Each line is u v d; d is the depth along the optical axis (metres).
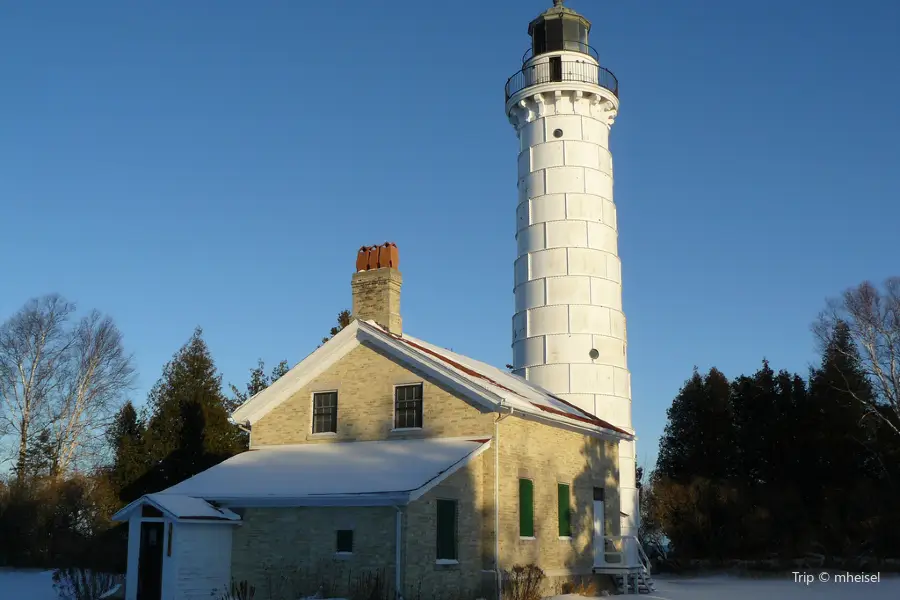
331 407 27.66
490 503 24.58
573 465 30.17
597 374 41.78
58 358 52.31
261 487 23.66
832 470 52.34
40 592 27.34
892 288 53.16
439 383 25.88
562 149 44.19
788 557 49.75
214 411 37.22
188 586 22.08
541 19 46.25
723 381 56.94
